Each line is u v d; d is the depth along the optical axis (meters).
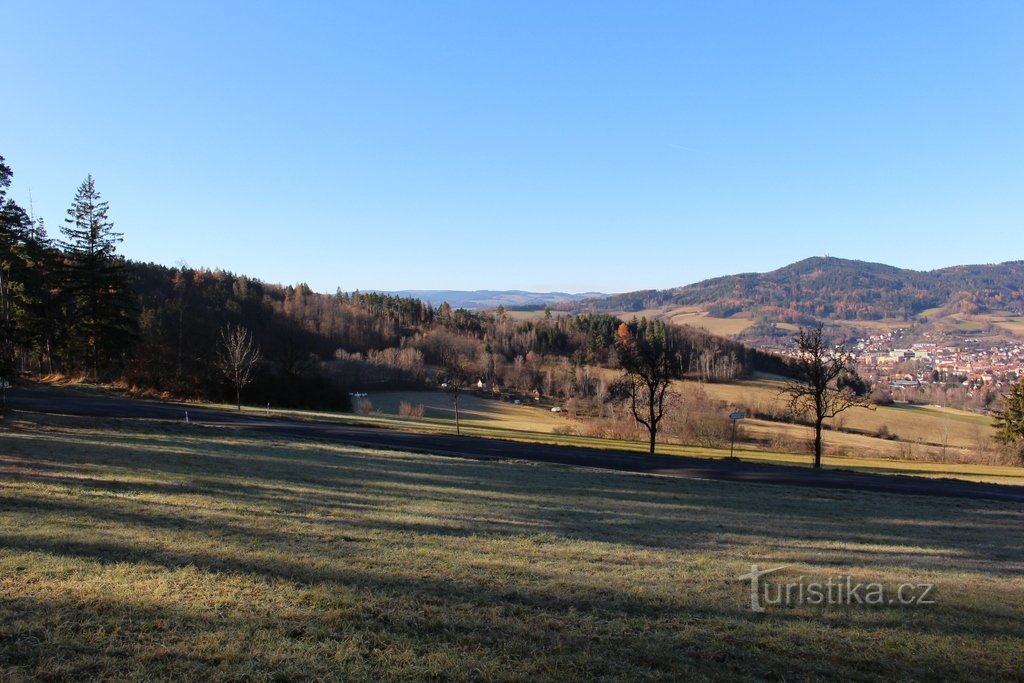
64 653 5.09
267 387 61.12
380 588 7.37
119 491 12.84
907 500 22.78
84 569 7.29
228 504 12.53
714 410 56.94
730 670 5.57
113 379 53.16
